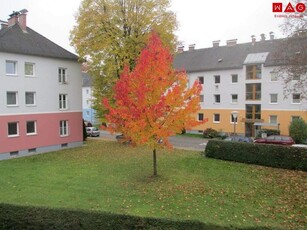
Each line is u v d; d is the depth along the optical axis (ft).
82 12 87.92
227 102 136.98
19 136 82.84
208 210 38.40
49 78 90.53
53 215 28.12
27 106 84.64
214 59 143.95
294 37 69.67
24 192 46.52
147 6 87.35
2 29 93.20
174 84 50.24
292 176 54.80
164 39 86.89
